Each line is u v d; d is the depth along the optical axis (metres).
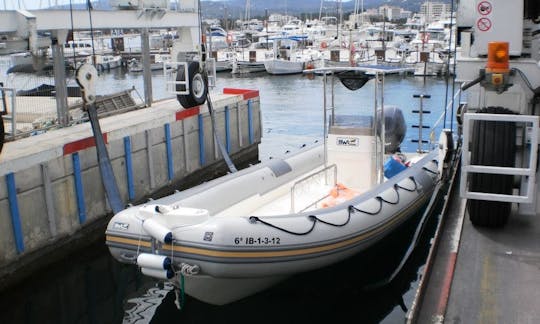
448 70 6.61
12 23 8.05
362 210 5.76
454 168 6.64
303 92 25.80
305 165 7.86
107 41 39.03
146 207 4.92
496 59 3.44
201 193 5.82
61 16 9.01
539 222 4.15
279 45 42.59
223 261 4.54
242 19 74.62
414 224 7.70
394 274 6.44
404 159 8.30
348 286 6.19
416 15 67.88
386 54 35.62
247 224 4.72
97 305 6.29
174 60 12.75
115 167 8.84
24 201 6.95
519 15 3.64
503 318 2.88
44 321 5.95
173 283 4.89
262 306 5.79
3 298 6.54
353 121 6.97
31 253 7.07
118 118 10.11
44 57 9.52
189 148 11.23
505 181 3.78
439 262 3.54
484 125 3.78
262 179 6.82
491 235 3.93
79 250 7.94
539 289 3.16
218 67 36.12
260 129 14.48
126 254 4.89
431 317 2.92
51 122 9.42
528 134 3.79
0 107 10.68
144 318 5.88
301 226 5.06
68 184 7.72
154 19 11.32
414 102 19.66
